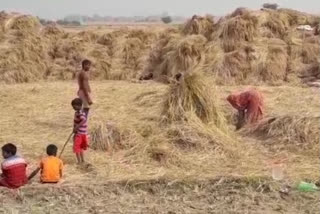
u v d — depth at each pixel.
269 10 21.47
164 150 9.81
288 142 10.50
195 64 18.55
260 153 10.20
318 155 9.97
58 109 14.34
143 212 7.66
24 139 11.23
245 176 8.71
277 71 18.59
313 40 20.09
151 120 12.29
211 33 20.94
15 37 22.22
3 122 12.79
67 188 8.35
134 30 23.64
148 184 8.50
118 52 22.20
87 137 9.62
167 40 21.69
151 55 21.38
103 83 19.48
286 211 7.69
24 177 8.45
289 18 21.52
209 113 10.93
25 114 13.70
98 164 9.51
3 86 18.47
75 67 21.62
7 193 8.16
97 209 7.75
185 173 9.03
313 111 12.66
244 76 18.41
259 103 11.80
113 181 8.61
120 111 13.70
